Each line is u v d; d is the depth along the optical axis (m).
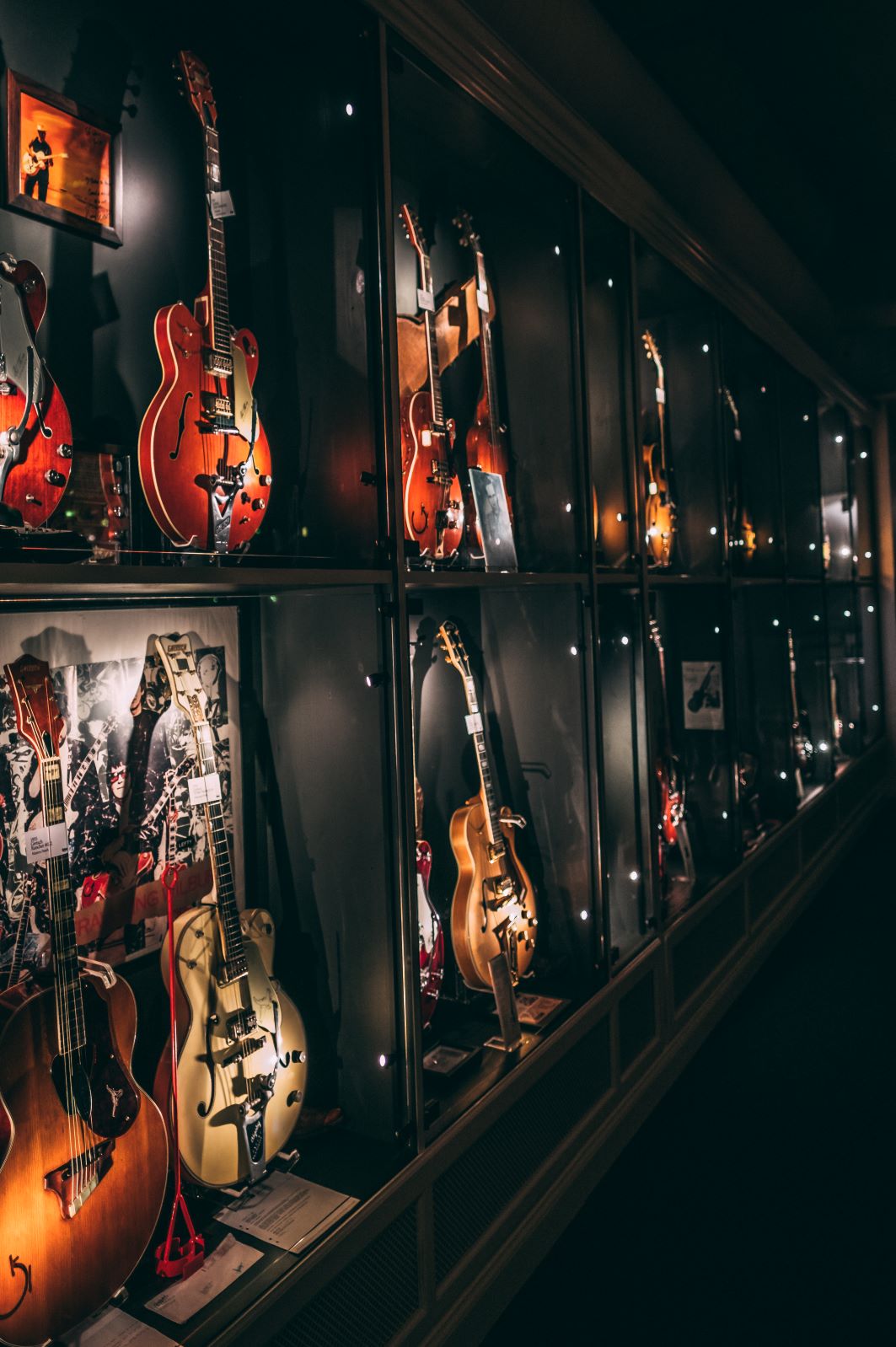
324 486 1.88
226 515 1.58
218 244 1.59
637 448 2.97
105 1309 1.43
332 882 1.91
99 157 1.57
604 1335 1.99
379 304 1.81
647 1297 2.10
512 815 2.53
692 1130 2.78
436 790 2.56
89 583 1.28
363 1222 1.64
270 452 1.91
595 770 2.59
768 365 4.48
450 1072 2.11
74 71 1.57
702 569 3.71
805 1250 2.25
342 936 1.90
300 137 1.88
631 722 2.95
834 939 4.29
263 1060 1.69
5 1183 1.26
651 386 3.38
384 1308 1.72
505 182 2.53
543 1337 1.99
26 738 1.36
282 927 1.97
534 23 2.20
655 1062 2.91
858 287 5.30
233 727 1.94
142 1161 1.43
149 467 1.47
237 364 1.62
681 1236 2.31
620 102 2.64
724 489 3.70
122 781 1.71
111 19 1.64
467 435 2.39
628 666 2.94
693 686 3.76
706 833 3.76
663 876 3.32
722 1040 3.34
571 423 2.61
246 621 1.97
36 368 1.30
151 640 1.66
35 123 1.47
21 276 1.29
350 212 1.83
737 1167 2.59
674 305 3.68
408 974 1.81
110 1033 1.42
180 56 1.60
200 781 1.64
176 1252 1.52
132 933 1.72
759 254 3.81
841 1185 2.49
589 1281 2.16
